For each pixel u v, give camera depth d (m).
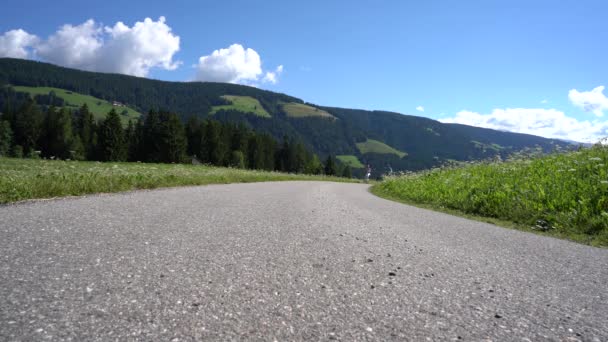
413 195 13.81
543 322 2.01
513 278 2.91
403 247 3.88
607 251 4.59
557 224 6.48
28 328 1.55
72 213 4.70
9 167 12.70
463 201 10.04
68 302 1.86
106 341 1.49
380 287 2.46
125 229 3.83
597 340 1.80
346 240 4.03
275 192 11.35
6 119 86.19
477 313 2.09
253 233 4.06
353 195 13.39
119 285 2.15
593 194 7.07
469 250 3.97
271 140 107.00
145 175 11.79
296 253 3.26
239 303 2.01
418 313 2.04
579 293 2.60
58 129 81.94
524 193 8.43
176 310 1.86
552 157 12.16
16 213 4.50
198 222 4.57
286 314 1.91
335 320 1.87
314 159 110.00
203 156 87.50
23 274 2.23
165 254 2.92
